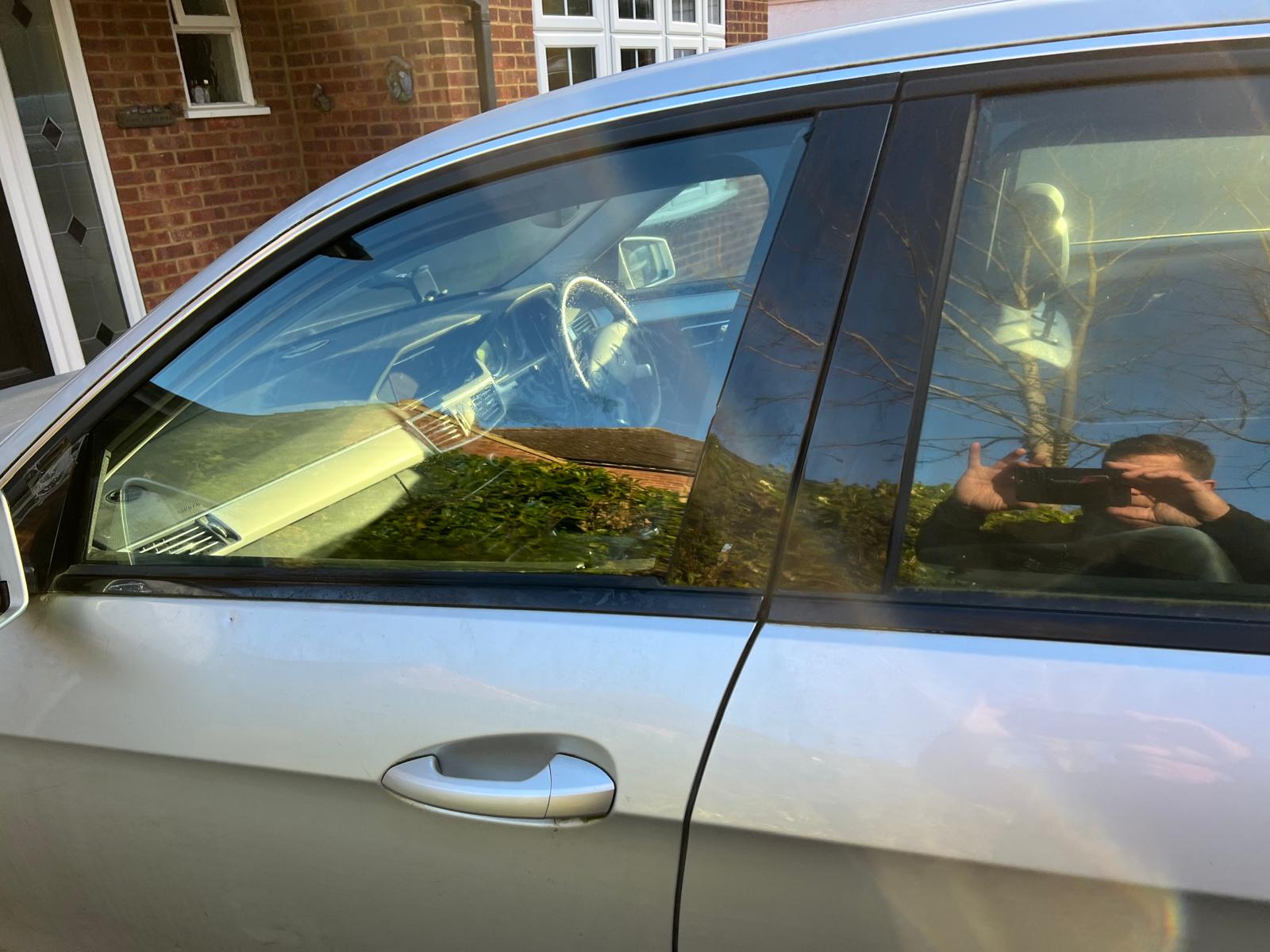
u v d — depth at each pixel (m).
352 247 1.32
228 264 1.35
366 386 1.45
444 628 1.16
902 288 1.02
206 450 1.38
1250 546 0.96
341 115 5.86
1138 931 0.88
